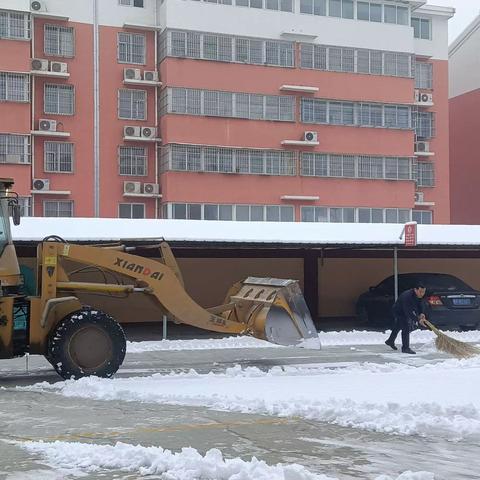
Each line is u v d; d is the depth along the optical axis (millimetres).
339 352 14289
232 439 6648
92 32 31984
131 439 6688
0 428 7234
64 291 10859
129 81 32000
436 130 38094
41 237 15820
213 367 12242
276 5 34156
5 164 29891
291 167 33750
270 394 8820
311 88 34000
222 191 32531
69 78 31484
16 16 30312
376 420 7258
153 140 32188
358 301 21094
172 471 5539
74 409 8234
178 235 17031
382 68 35750
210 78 32719
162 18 32750
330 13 35031
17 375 11320
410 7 36625
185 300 11523
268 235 17766
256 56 33594
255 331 11789
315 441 6555
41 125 30672
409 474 5270
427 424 6957
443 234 19859
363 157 35062
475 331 18266
